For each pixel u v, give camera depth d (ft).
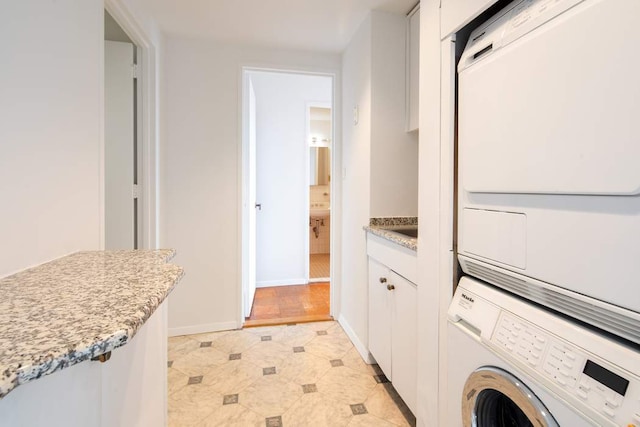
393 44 6.51
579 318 2.31
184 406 5.20
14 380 1.19
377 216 6.50
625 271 1.92
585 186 2.10
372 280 6.31
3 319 1.66
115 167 6.25
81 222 3.59
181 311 7.88
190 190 7.84
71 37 3.41
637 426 1.78
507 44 2.78
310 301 10.33
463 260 3.49
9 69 2.53
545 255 2.46
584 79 2.10
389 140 6.52
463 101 3.39
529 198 2.60
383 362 5.74
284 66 8.18
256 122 11.61
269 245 11.94
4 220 2.48
